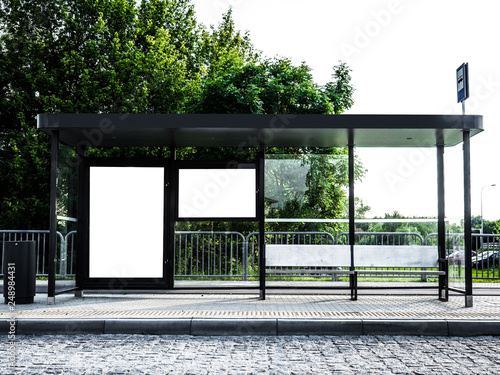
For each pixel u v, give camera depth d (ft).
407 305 29.35
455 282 31.53
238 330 23.49
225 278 37.45
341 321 23.54
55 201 30.27
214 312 26.03
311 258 33.35
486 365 18.04
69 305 29.17
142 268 33.12
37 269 40.93
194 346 21.07
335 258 33.32
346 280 35.40
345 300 31.81
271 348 20.74
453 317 24.49
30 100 86.74
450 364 18.17
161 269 33.12
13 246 30.01
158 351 20.13
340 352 20.04
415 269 34.86
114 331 23.56
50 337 22.74
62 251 33.88
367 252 33.37
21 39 88.58
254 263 37.47
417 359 18.90
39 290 36.65
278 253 33.37
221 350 20.36
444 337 23.04
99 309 27.27
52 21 89.92
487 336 23.25
